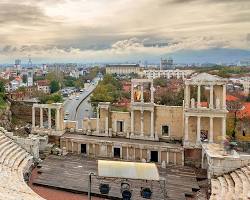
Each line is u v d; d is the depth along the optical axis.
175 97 98.94
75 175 41.97
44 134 54.88
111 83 167.62
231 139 57.62
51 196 36.38
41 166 45.16
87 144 52.44
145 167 32.06
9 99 86.12
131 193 34.78
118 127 55.31
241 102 95.00
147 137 53.12
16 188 32.19
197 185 40.38
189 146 49.16
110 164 32.09
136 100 59.81
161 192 37.62
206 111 48.97
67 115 120.44
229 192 34.41
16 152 44.22
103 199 36.00
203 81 48.91
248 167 39.78
